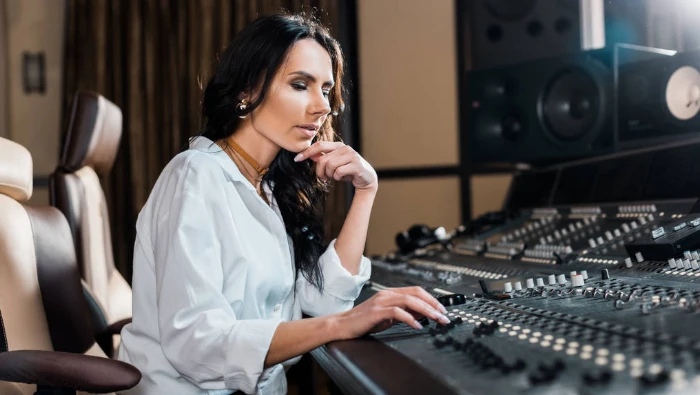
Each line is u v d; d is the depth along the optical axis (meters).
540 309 0.97
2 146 1.38
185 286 1.03
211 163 1.15
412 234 2.17
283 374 1.29
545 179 2.16
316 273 1.33
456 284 1.42
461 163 3.70
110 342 1.78
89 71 3.64
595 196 1.87
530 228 1.93
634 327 0.78
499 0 2.95
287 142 1.20
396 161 3.76
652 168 1.70
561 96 2.05
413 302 0.95
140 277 1.16
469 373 0.68
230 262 1.11
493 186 3.68
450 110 3.71
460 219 3.71
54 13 3.77
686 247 1.23
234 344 1.00
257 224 1.20
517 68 2.16
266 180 1.35
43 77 3.76
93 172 2.08
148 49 3.66
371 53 3.77
